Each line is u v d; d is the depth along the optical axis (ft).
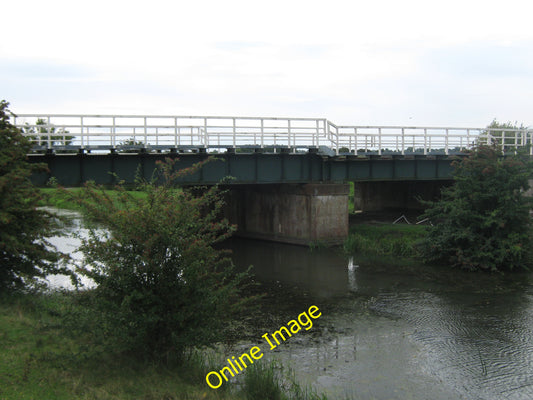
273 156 101.60
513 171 83.30
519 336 49.24
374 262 87.92
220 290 32.40
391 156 112.27
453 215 82.89
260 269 82.48
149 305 31.01
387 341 47.78
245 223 124.88
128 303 28.40
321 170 107.55
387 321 53.98
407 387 37.81
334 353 44.55
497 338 48.67
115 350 30.14
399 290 67.56
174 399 27.45
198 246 31.50
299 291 67.15
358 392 36.73
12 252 44.80
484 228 81.92
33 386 25.96
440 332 50.34
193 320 31.71
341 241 108.47
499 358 43.70
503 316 55.67
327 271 80.48
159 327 31.60
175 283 31.07
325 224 107.14
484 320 54.24
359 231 111.14
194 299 31.40
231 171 96.84
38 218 48.98
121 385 27.81
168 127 88.94
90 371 29.17
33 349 31.19
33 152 80.02
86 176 83.35
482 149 87.35
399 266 84.17
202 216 125.08
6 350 30.45
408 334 49.78
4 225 44.96
